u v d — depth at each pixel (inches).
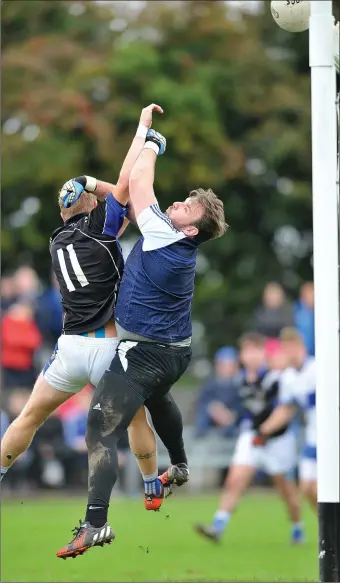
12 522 2062.0
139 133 973.2
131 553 1674.5
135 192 949.2
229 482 1802.4
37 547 1738.4
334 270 962.7
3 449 1016.2
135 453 1022.4
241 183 3385.8
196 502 2475.4
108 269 973.8
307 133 3312.0
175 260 936.9
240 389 1812.3
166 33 3307.1
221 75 3272.6
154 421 1016.2
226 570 1446.9
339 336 964.0
